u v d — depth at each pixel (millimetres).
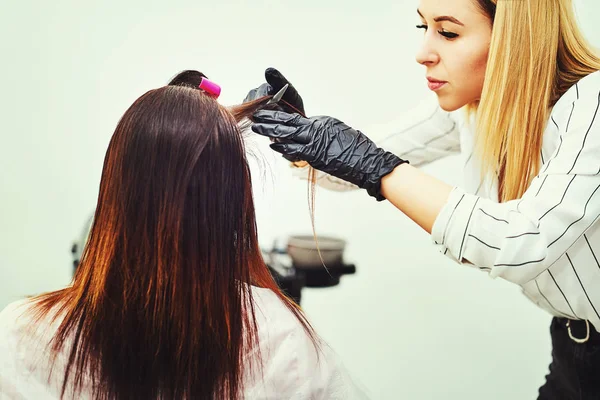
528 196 807
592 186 766
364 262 2236
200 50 2219
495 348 2125
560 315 1088
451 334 2152
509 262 773
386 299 2221
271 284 822
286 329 773
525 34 873
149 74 2221
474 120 1132
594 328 1024
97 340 709
